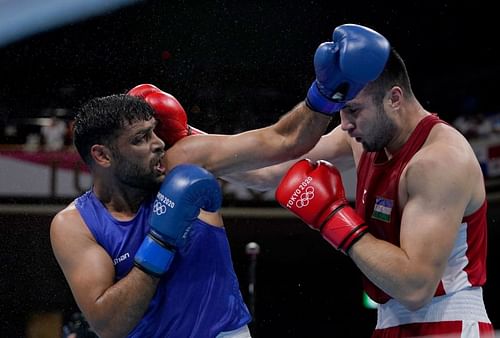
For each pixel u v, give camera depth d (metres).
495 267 9.94
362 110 2.98
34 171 8.65
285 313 9.73
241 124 10.05
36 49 10.57
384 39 2.85
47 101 10.56
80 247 2.86
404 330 3.08
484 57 11.70
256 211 9.28
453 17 11.56
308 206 3.04
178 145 3.03
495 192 9.52
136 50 10.59
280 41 10.57
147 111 2.89
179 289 2.91
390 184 3.05
